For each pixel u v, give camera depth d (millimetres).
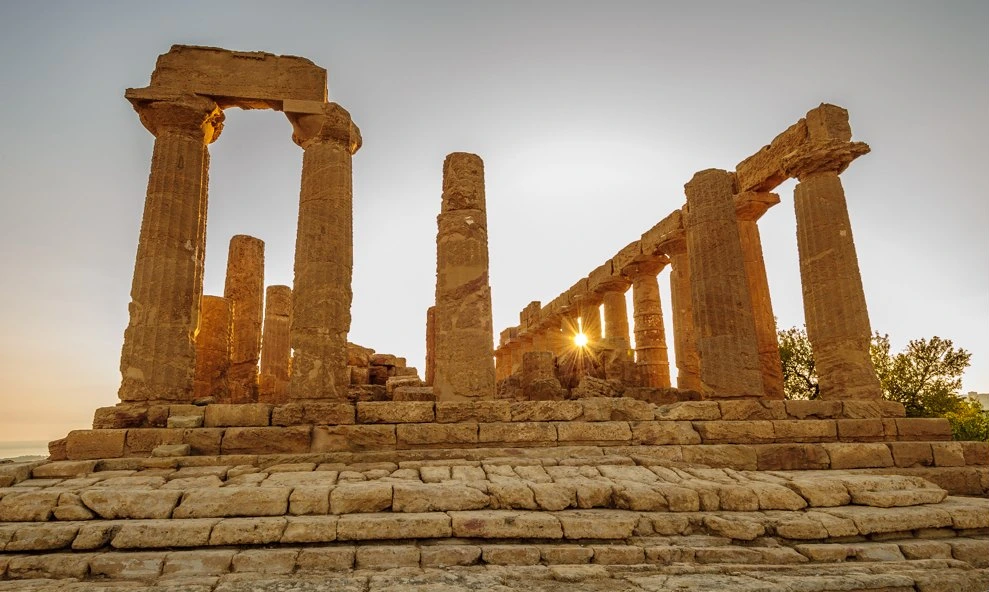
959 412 24328
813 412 11680
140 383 10953
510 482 7984
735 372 12352
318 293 11781
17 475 8438
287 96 12719
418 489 7559
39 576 6043
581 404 11172
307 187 12477
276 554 6324
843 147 13344
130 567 6137
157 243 11641
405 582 5746
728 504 7758
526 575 6008
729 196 13578
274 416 10555
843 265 13125
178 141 12281
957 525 7629
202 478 8367
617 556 6559
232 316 18453
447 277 12109
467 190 12602
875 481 8594
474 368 11539
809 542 7105
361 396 15422
